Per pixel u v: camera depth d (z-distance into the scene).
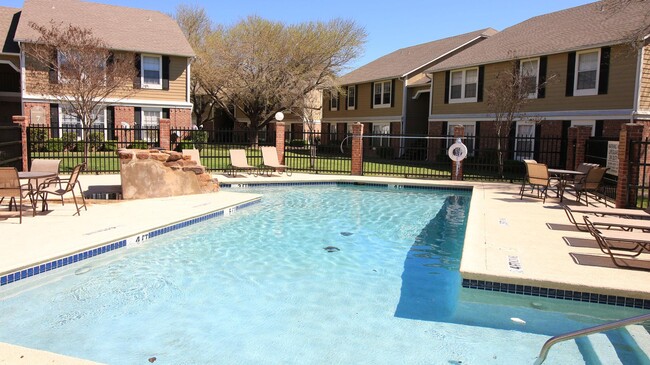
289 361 3.78
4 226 7.24
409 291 5.43
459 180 15.99
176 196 11.12
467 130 23.05
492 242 6.59
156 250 6.98
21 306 4.78
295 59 27.66
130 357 3.79
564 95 18.41
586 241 6.70
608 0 16.61
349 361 3.79
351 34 28.69
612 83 16.67
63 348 3.92
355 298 5.20
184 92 25.39
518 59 19.97
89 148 21.98
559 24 21.47
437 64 26.39
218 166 19.06
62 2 25.22
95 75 18.25
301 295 5.27
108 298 5.06
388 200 12.52
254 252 7.04
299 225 9.06
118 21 25.42
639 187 9.33
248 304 4.98
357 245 7.59
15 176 7.31
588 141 13.85
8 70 25.58
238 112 41.84
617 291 4.70
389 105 29.36
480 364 3.74
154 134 24.25
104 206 9.38
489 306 4.90
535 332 4.32
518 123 20.38
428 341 4.14
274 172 17.48
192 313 4.71
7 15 24.89
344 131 34.19
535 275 5.07
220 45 27.91
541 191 12.48
